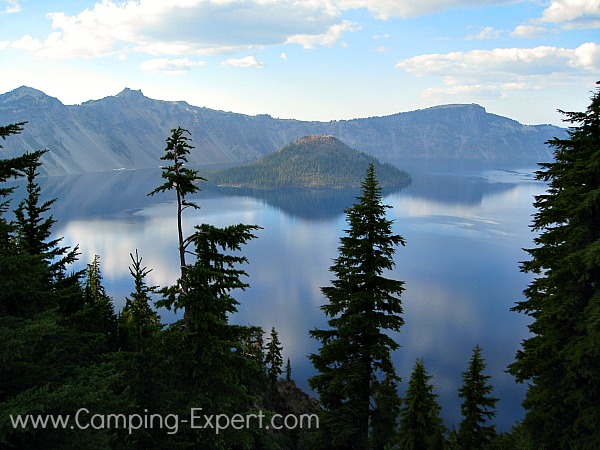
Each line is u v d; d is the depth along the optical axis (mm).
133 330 12391
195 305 12695
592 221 15016
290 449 35531
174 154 13102
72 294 17250
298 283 161500
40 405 7906
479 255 188125
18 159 9680
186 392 12867
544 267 16609
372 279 16391
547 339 15602
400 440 21109
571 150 16516
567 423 15195
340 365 18000
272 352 47406
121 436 11828
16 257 9836
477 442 22953
